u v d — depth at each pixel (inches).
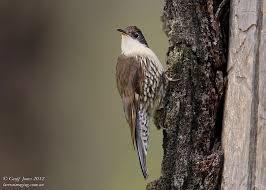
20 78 665.0
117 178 612.1
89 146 637.9
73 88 659.4
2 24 664.4
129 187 602.5
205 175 393.4
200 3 400.5
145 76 481.4
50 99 663.8
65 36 679.1
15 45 666.2
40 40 674.2
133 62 486.6
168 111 404.5
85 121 648.4
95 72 658.2
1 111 655.1
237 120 378.9
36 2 672.4
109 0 663.1
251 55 373.7
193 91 399.9
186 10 401.7
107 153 629.0
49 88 666.2
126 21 644.7
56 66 673.0
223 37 398.9
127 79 486.6
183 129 400.5
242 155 374.9
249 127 372.2
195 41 399.5
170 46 407.5
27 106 661.3
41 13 673.6
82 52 665.0
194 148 399.5
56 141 651.5
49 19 676.7
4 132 650.8
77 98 655.8
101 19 663.8
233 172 380.2
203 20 398.9
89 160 634.2
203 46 398.3
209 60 397.4
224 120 389.4
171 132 402.3
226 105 389.1
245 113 374.6
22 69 666.8
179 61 400.8
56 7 677.9
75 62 666.2
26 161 649.0
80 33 668.7
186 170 398.9
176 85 401.7
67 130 652.1
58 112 657.0
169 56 408.5
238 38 381.1
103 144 633.6
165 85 413.4
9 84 661.9
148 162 569.6
